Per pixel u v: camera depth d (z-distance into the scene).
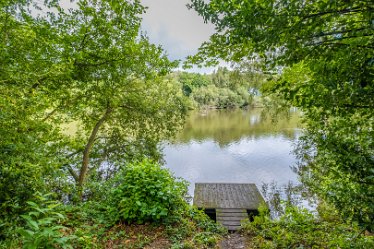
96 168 8.42
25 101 2.73
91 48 5.34
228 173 13.19
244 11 1.24
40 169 2.54
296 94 1.55
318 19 1.20
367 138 1.41
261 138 20.42
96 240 3.07
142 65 6.40
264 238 3.74
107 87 6.31
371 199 1.36
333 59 1.25
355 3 1.15
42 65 3.54
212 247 3.39
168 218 3.79
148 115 8.34
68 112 6.82
